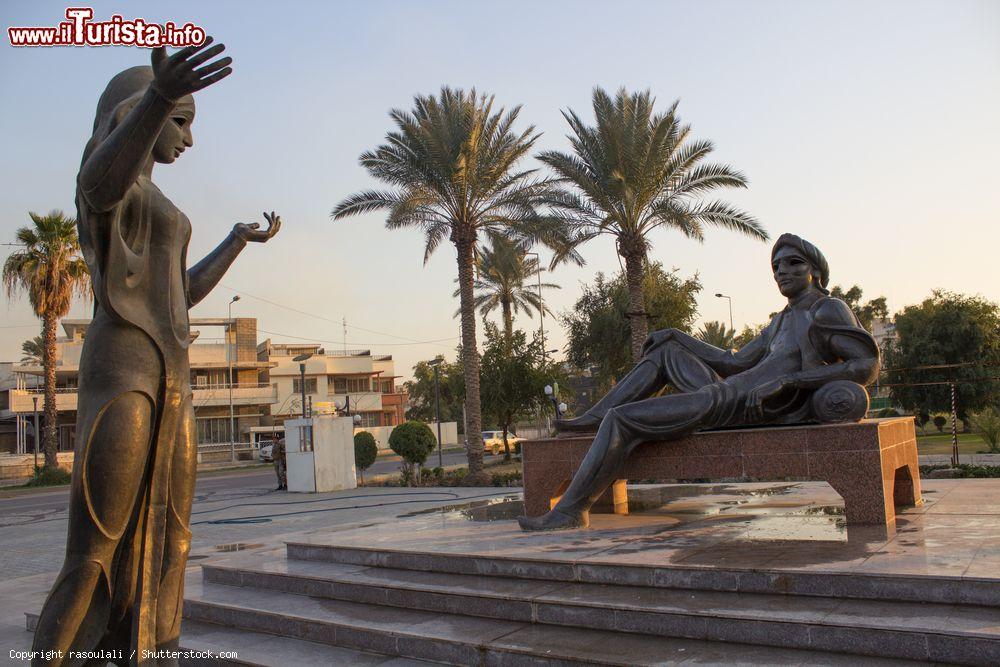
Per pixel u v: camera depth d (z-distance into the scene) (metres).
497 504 10.17
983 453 20.11
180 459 3.81
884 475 5.99
